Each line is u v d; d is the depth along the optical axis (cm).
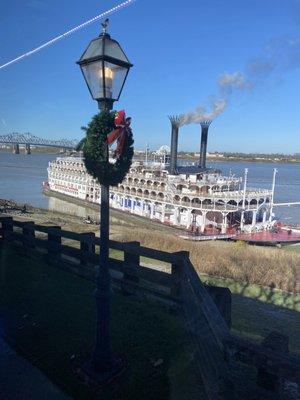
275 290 1742
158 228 5722
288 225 6234
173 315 841
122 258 1730
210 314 517
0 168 19562
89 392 622
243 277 1889
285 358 395
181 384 609
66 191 8794
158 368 666
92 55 624
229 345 437
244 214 6003
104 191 652
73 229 3319
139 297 920
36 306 914
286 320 1379
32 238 1252
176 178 5944
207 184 5634
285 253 2864
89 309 888
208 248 2673
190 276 725
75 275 1103
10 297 965
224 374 458
